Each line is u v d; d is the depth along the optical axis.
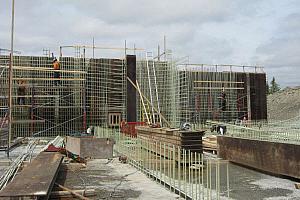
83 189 12.38
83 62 36.59
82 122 35.50
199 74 43.69
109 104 36.81
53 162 14.21
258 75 46.41
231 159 19.59
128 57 37.78
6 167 17.38
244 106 45.25
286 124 34.41
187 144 18.33
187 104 39.78
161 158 16.02
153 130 22.95
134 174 15.77
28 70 34.78
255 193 12.59
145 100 36.72
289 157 14.91
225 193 12.45
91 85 36.38
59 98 35.09
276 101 80.69
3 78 33.25
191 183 12.23
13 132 32.88
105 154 20.55
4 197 8.80
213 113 43.16
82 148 20.31
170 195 11.74
